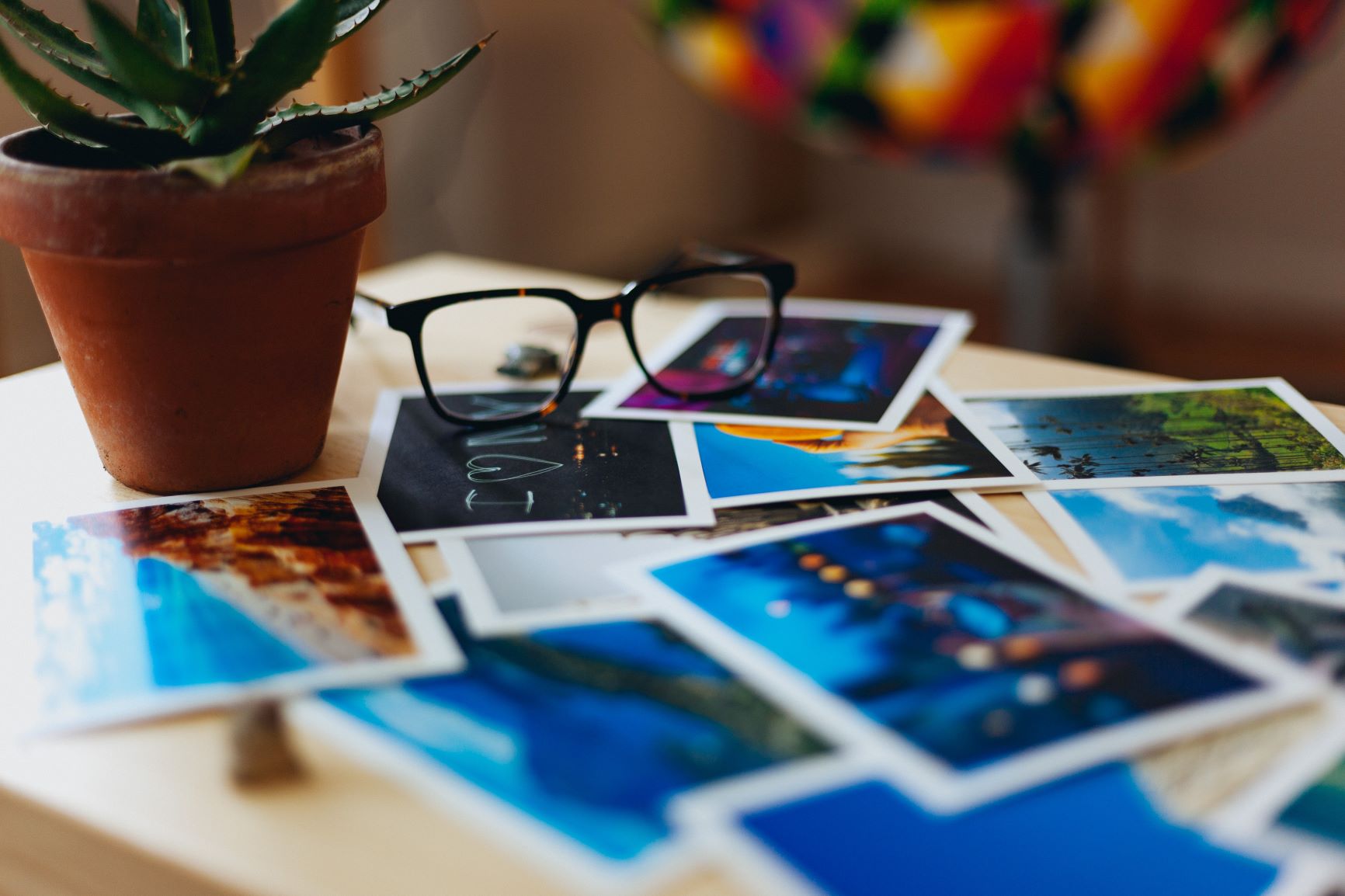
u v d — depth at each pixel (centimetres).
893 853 35
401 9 203
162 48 62
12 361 152
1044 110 160
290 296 58
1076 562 53
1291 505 59
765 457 66
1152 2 143
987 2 148
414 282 102
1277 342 272
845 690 43
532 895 34
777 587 51
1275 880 34
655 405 75
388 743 40
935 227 340
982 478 62
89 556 54
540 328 90
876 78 162
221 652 46
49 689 44
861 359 83
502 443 69
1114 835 35
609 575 52
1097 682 43
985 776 38
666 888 34
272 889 35
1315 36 153
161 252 53
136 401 58
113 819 38
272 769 39
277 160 61
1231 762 38
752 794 37
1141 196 301
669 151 293
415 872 35
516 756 40
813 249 337
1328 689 42
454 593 51
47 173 53
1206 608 49
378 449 68
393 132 210
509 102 239
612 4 261
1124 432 69
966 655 45
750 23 164
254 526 57
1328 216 285
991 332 284
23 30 59
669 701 42
